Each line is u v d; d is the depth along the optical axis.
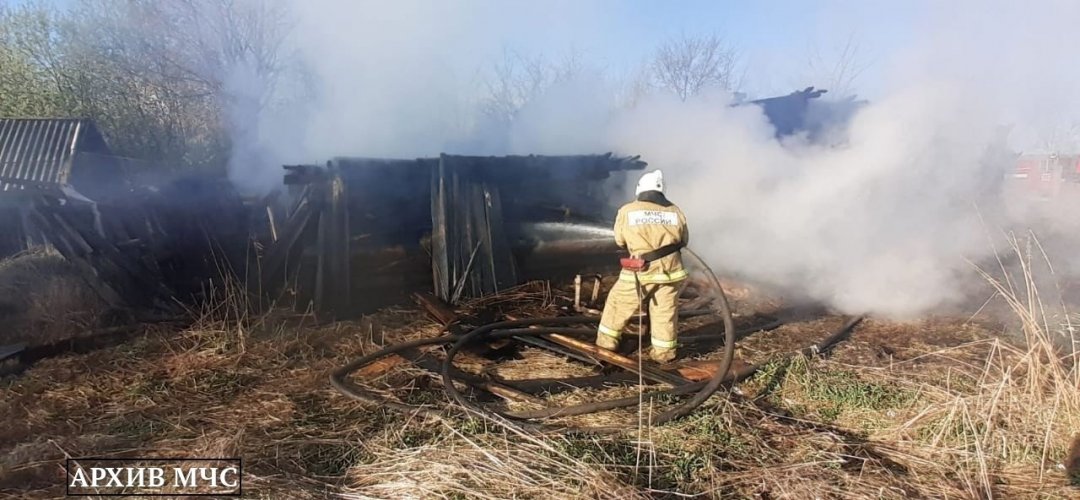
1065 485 2.61
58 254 6.28
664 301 3.83
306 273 4.95
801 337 4.52
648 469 2.64
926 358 4.09
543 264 5.72
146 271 4.96
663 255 3.71
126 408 3.26
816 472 2.64
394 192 5.46
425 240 5.39
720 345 4.36
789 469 2.65
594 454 2.71
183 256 5.27
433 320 4.78
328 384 3.57
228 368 3.77
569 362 3.98
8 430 2.99
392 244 5.23
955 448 2.86
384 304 5.12
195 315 4.64
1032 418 3.00
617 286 3.92
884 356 4.13
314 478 2.59
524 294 5.23
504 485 2.48
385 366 3.80
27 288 5.21
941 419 3.06
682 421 3.09
